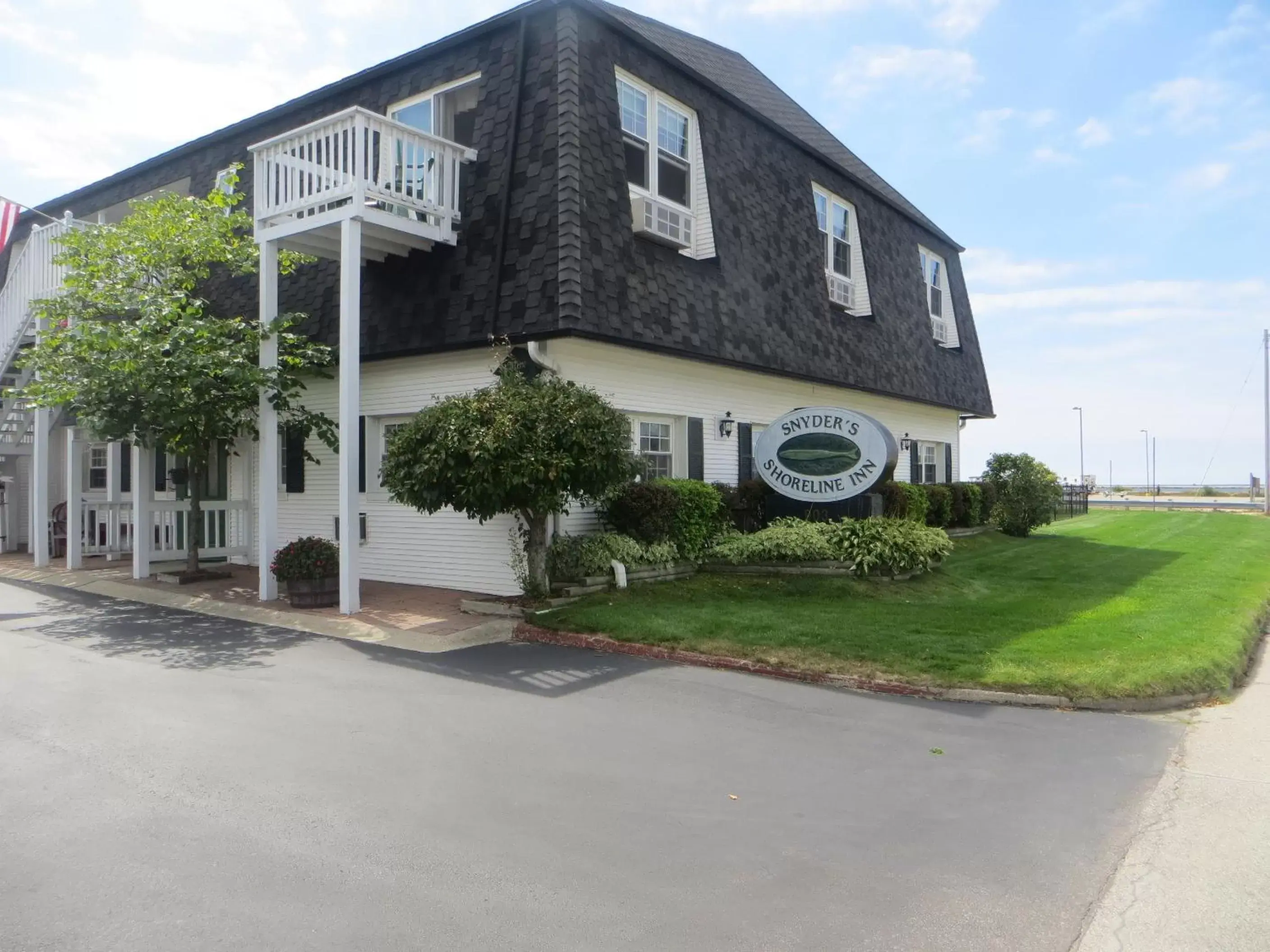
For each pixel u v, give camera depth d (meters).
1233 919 3.52
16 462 17.55
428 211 10.70
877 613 9.52
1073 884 3.81
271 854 3.96
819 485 12.88
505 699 6.61
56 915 3.40
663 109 12.59
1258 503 40.84
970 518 19.77
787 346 14.08
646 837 4.22
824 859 4.02
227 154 14.94
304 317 11.20
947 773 5.19
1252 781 5.09
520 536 10.87
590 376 11.24
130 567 14.20
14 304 14.88
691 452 12.99
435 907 3.51
